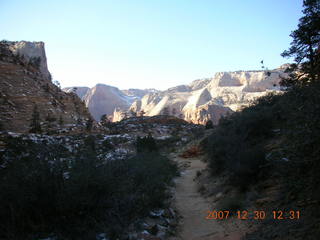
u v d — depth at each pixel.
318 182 5.28
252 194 7.76
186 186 14.70
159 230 6.25
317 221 4.49
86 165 6.28
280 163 6.47
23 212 4.84
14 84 61.12
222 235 6.10
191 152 32.12
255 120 13.47
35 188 5.06
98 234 5.14
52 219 5.09
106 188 6.07
